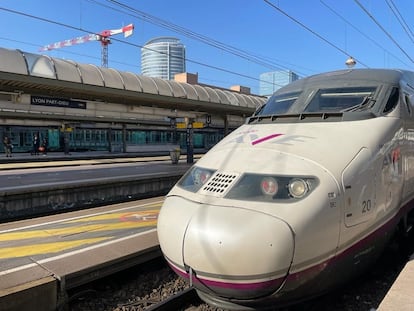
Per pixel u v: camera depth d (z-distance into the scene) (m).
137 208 9.40
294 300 3.79
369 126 4.60
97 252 5.64
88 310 4.92
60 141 41.50
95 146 43.59
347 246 3.87
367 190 4.09
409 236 6.07
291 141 4.34
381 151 4.46
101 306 5.02
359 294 4.98
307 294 3.80
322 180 3.75
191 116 27.81
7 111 32.69
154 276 5.89
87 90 18.56
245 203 3.65
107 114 25.89
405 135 5.15
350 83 5.39
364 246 4.12
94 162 25.52
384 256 6.11
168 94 22.42
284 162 3.93
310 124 4.75
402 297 3.43
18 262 5.23
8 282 4.55
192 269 3.67
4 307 4.20
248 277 3.42
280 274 3.44
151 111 25.36
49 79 16.97
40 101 20.83
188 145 24.19
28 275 4.76
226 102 25.97
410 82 6.03
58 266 5.07
